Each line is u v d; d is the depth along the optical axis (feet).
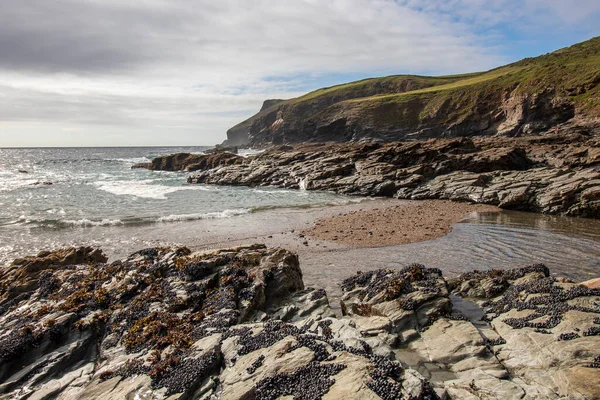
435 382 30.55
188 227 104.37
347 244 84.58
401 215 118.32
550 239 85.92
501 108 395.75
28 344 35.22
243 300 44.80
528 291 41.55
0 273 55.98
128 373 30.96
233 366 30.14
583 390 26.07
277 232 97.55
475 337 35.35
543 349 31.24
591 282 42.65
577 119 306.35
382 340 36.27
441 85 596.29
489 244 82.53
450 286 49.34
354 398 24.44
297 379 27.07
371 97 577.02
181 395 27.40
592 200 109.50
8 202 147.54
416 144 204.33
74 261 63.72
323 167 205.77
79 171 318.86
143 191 181.57
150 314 41.16
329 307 46.32
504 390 28.22
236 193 175.94
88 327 39.09
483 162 171.83
